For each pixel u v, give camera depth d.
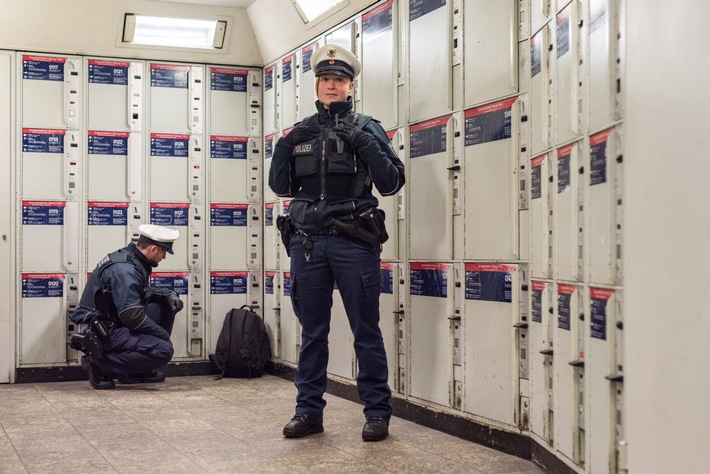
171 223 6.53
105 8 6.03
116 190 6.38
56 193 6.22
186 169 6.57
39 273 6.17
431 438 4.04
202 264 6.59
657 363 2.26
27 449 3.75
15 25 5.97
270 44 6.39
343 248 3.94
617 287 2.55
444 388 4.21
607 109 2.63
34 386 5.91
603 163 2.67
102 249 6.34
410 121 4.54
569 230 3.03
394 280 4.69
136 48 6.38
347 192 3.96
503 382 3.76
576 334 2.93
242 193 6.71
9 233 6.10
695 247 2.09
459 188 4.10
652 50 2.30
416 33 4.47
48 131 6.20
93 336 5.66
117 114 6.39
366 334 4.00
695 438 2.08
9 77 6.11
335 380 5.38
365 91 5.02
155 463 3.47
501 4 3.79
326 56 4.01
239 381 6.11
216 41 6.47
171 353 5.79
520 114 3.68
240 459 3.54
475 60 3.98
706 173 2.05
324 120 4.00
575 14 2.96
